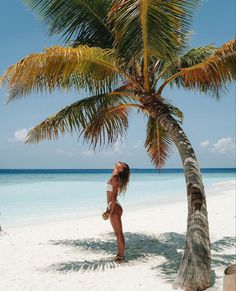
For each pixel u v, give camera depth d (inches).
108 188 298.4
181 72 282.5
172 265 294.5
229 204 698.8
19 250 350.0
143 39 251.4
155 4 230.1
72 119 303.1
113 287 246.7
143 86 298.5
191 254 244.4
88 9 307.6
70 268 289.9
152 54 265.3
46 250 349.7
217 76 270.1
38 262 308.8
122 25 245.1
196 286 237.1
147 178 2290.8
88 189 1227.2
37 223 534.6
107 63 269.7
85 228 468.1
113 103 329.4
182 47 311.3
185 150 267.9
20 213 649.6
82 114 302.0
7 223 538.6
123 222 510.3
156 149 407.8
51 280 262.5
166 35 247.4
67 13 309.6
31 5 304.8
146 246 362.3
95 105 302.5
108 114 330.0
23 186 1419.8
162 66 325.1
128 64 272.5
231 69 263.0
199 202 252.5
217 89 312.0
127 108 355.9
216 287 241.8
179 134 275.1
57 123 308.3
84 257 324.2
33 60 237.6
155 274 272.1
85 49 248.5
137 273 274.8
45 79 267.3
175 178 2267.5
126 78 292.7
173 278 262.2
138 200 852.6
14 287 249.9
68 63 250.7
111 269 285.9
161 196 950.4
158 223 501.7
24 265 300.4
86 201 844.6
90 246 366.3
